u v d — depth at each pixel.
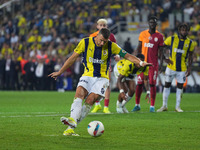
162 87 60.47
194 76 59.97
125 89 29.36
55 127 20.86
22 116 26.30
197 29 67.69
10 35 80.75
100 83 18.58
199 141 17.25
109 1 79.38
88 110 18.53
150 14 69.94
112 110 31.45
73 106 18.08
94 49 18.56
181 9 71.31
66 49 70.94
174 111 31.17
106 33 17.95
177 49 31.47
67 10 80.62
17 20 83.56
